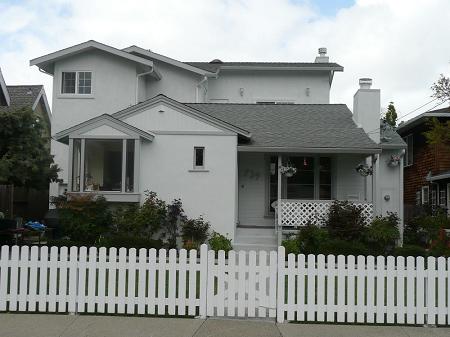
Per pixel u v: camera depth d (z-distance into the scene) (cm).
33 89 2856
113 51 2058
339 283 736
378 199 1917
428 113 2066
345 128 1856
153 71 2131
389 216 1614
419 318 730
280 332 689
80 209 1501
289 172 1664
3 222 1466
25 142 1420
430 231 1738
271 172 1830
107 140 1600
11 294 766
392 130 2045
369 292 737
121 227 1527
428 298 730
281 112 2034
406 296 785
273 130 1819
